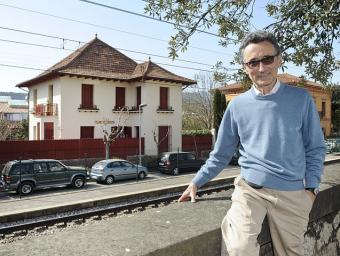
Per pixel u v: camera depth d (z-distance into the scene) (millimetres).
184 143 32844
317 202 2941
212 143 34531
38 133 32750
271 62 2066
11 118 65250
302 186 2102
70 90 28422
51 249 1652
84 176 20281
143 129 30172
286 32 5312
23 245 1704
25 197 17688
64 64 29828
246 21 6027
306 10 5035
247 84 6324
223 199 2680
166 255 1711
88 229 1964
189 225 2045
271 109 2070
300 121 2078
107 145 26047
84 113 29094
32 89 34125
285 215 2064
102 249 1654
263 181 2047
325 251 3176
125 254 1600
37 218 10539
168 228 1985
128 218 2193
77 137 28750
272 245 2260
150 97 30625
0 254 1590
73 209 11328
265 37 2084
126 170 22062
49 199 16891
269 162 2053
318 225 3049
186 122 45500
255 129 2111
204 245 1931
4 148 23547
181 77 32375
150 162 28016
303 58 5273
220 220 2152
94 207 11758
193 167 26031
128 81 31094
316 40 5305
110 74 30328
